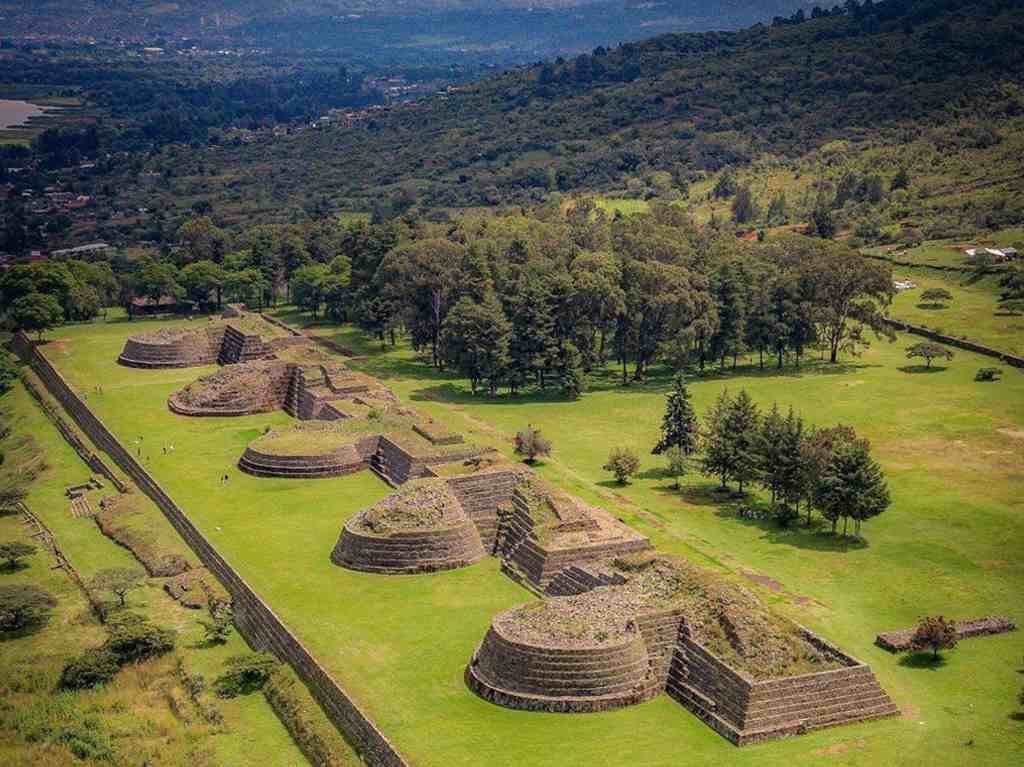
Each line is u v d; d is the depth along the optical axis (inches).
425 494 7278.5
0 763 5447.8
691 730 5196.9
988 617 6190.9
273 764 5255.9
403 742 5064.0
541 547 6673.2
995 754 4982.8
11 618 6668.3
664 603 5772.6
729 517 7721.5
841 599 6466.5
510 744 5064.0
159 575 7268.7
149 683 6077.8
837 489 7244.1
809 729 5182.1
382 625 6171.3
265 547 7249.0
